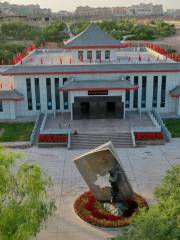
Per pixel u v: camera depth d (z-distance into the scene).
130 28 156.38
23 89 49.09
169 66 48.69
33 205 18.78
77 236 24.58
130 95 49.66
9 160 19.64
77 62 51.31
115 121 46.38
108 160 25.92
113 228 25.25
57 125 45.22
